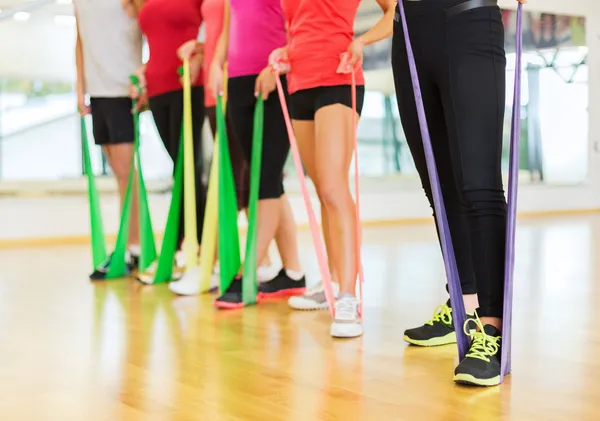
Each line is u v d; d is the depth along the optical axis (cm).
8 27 609
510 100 791
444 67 175
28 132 623
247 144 289
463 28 172
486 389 160
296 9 238
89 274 389
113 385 170
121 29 355
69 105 636
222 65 295
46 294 318
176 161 337
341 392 160
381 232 646
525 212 853
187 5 324
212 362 190
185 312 267
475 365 163
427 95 184
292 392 160
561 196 882
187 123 312
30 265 443
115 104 357
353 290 228
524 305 261
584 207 902
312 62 231
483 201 172
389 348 202
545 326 223
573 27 866
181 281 313
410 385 164
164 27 328
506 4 784
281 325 240
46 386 171
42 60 625
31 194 616
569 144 884
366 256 444
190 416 145
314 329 232
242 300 276
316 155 235
